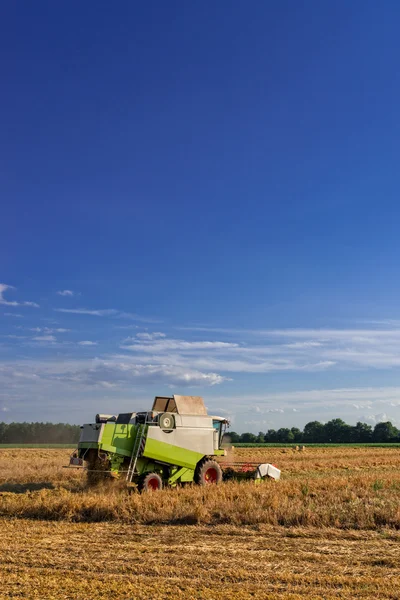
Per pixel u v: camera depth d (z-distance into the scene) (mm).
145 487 17109
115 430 17500
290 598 6941
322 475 25812
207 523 11633
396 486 16797
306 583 7656
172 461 18234
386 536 10297
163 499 13180
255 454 47000
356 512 11609
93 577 7973
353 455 45344
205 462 19031
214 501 13094
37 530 11086
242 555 9109
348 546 9672
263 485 16406
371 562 8656
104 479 17438
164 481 18328
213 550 9430
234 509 12164
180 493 14688
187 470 18719
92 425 17672
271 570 8273
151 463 18031
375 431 128500
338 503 12844
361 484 17516
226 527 11109
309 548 9531
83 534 10742
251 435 133125
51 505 12836
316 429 132750
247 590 7348
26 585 7531
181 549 9516
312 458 40625
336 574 8047
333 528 10969
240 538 10312
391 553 9148
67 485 19938
